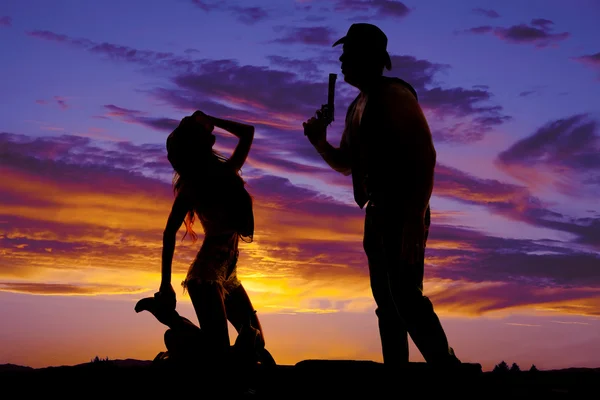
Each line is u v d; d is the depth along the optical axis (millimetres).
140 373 4102
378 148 4590
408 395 3916
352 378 3959
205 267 4773
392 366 4047
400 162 4500
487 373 4160
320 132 5332
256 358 4578
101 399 3857
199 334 4457
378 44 4773
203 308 4719
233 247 4941
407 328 4477
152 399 3936
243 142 5078
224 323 4723
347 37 4848
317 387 3980
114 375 4078
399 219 4477
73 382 3986
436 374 3959
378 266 4762
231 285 4984
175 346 4391
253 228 5035
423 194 4484
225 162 5039
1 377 4062
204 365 4137
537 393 3816
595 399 3686
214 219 4875
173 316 4609
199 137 4918
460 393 3908
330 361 4113
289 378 4066
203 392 4016
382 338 4805
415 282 4457
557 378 4152
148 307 4664
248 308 5062
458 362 4320
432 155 4539
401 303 4449
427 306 4434
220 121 5129
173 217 4855
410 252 4461
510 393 3855
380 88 4691
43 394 3861
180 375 4062
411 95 4664
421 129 4531
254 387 4098
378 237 4734
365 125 4684
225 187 4910
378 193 4602
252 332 4285
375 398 3914
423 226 4508
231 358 4172
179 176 4992
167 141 4980
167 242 4812
